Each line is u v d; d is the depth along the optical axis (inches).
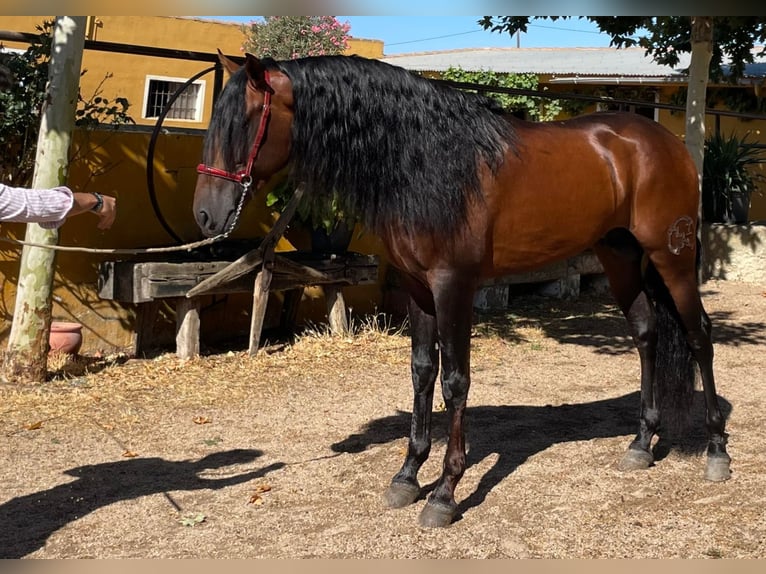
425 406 146.3
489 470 163.5
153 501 148.2
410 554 125.3
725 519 137.3
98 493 152.2
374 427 194.2
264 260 255.3
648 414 165.8
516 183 138.6
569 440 183.8
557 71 561.9
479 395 227.3
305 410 209.5
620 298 170.2
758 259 426.3
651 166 153.4
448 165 130.3
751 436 183.8
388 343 285.3
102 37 460.4
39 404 206.5
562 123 155.4
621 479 157.9
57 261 253.0
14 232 243.1
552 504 145.3
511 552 125.9
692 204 158.6
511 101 463.5
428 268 133.4
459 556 124.6
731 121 550.3
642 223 154.9
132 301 244.2
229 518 140.3
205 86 507.8
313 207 263.0
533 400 222.1
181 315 256.1
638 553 125.1
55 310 253.4
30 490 153.4
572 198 144.8
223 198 126.4
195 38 502.0
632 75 518.9
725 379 242.5
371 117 129.6
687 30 372.2
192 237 280.7
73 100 219.6
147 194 269.9
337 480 158.2
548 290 381.4
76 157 253.4
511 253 141.7
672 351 163.0
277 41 453.4
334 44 454.6
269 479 159.5
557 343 297.0
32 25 405.7
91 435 186.7
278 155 129.6
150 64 482.6
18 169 242.8
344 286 306.5
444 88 137.4
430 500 137.4
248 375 242.8
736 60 388.2
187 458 172.6
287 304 296.2
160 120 245.8
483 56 702.5
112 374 236.2
